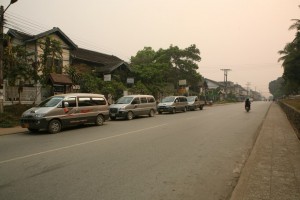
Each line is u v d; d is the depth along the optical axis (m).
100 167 6.75
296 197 4.57
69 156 7.92
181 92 42.78
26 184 5.54
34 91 20.69
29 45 23.89
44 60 21.55
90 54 33.84
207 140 10.61
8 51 18.59
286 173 5.91
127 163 7.13
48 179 5.85
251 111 29.16
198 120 18.69
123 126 15.36
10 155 8.17
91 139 10.90
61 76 21.48
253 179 5.51
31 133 12.98
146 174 6.18
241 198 4.54
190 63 43.88
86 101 14.95
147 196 4.91
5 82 19.09
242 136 11.62
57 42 22.00
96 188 5.30
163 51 43.50
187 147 9.23
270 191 4.85
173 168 6.68
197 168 6.69
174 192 5.11
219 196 4.96
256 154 7.77
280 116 21.73
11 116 16.23
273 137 10.81
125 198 4.80
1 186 5.43
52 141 10.57
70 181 5.71
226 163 7.17
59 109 13.23
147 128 14.30
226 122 17.33
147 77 34.59
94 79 25.55
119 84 28.36
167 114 24.91
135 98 20.66
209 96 65.75
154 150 8.73
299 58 30.77
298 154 7.75
